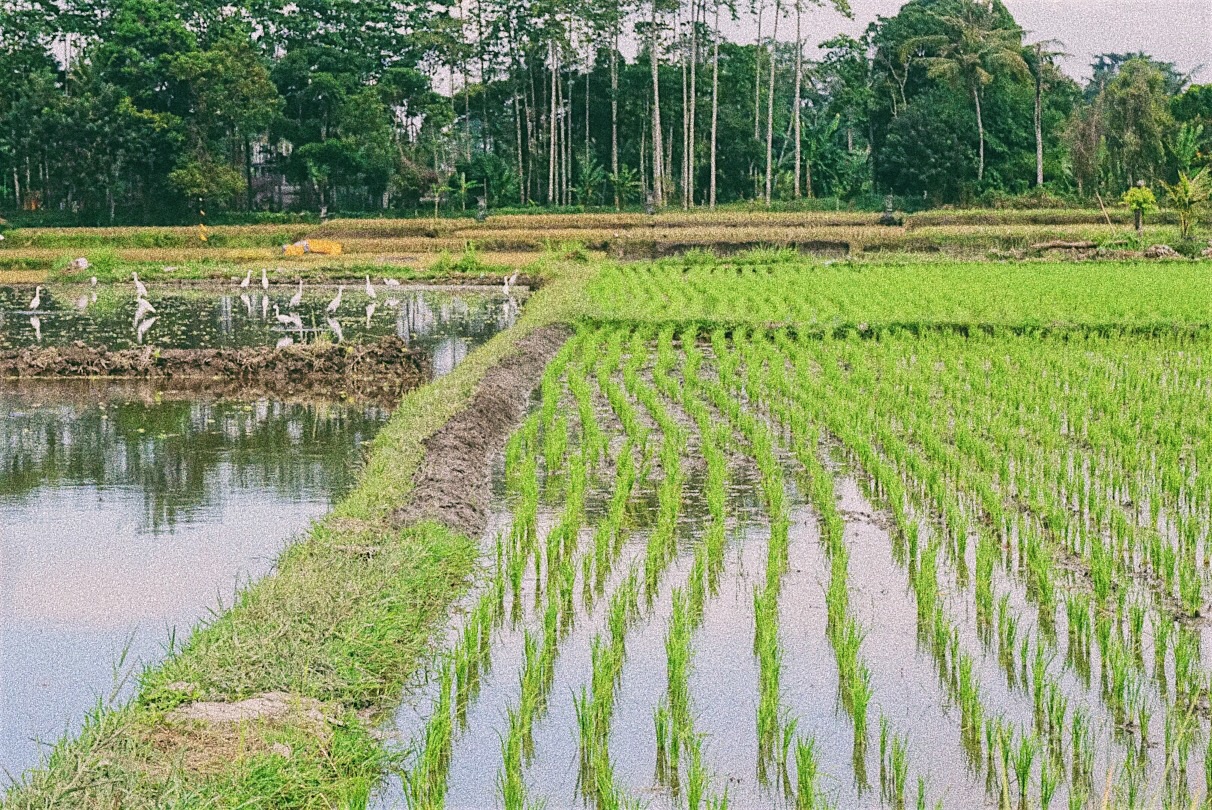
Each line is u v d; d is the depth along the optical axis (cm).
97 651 998
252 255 5272
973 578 1194
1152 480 1493
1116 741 848
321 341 2469
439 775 805
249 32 7700
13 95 6975
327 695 858
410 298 3947
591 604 1127
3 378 2380
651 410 1881
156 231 5825
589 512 1425
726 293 3431
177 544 1288
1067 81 8400
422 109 7731
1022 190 7362
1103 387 1938
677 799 779
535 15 7481
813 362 2420
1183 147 6625
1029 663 983
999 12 8525
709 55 8381
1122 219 5916
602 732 862
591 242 5166
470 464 1560
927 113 7200
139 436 1839
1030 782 796
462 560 1182
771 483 1448
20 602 1109
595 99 8069
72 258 4838
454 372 2088
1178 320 2630
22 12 7412
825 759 830
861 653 1012
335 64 7431
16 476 1586
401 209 7200
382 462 1475
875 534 1339
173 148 6731
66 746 739
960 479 1488
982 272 4025
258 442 1795
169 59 6750
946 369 2209
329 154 6906
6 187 7162
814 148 7481
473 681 952
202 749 754
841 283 3659
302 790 725
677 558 1259
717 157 7844
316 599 975
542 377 2233
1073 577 1173
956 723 885
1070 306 2944
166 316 3388
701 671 978
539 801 771
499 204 7350
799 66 7206
